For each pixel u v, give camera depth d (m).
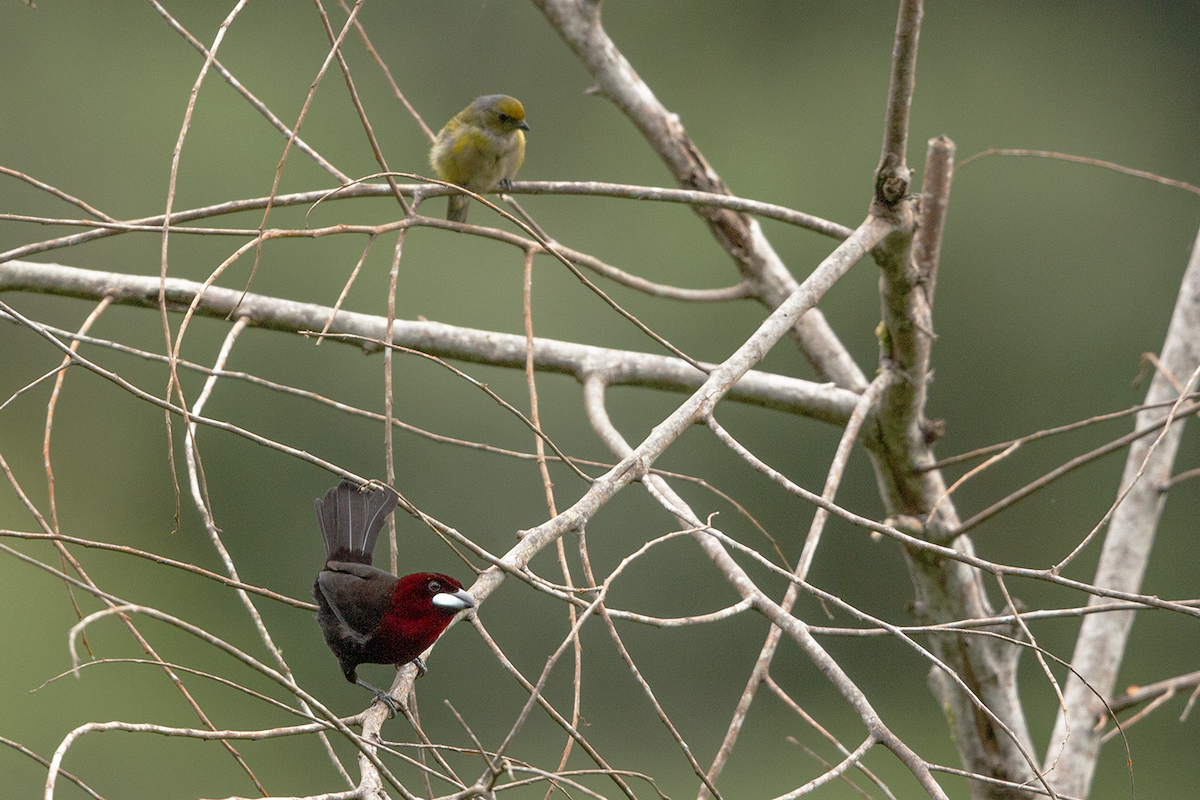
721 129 20.08
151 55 18.81
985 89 19.72
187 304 5.80
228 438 17.09
